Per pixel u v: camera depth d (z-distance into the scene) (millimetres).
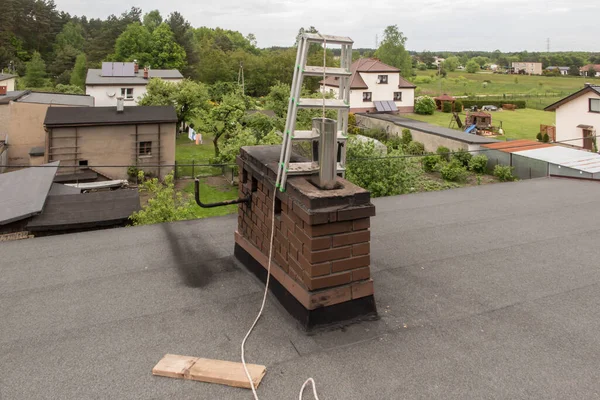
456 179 20000
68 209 11805
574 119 25641
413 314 2805
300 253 2600
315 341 2465
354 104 41469
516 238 4488
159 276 3535
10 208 11125
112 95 36188
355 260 2607
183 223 5176
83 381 2158
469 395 1996
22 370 2266
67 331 2672
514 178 18953
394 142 27922
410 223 5086
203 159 26266
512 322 2703
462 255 3973
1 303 3104
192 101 30797
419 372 2174
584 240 4410
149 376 2186
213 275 3518
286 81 63219
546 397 1981
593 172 14734
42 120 25734
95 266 3814
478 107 47844
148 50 60719
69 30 80875
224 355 2350
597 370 2188
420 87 67688
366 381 2104
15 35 71750
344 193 2465
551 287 3252
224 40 93562
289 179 2660
